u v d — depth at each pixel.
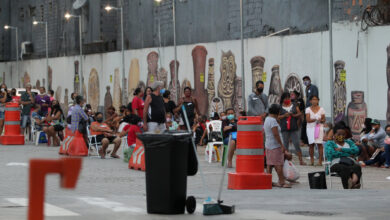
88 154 41.72
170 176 17.09
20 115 57.84
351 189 24.53
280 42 56.41
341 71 49.09
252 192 23.23
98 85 88.88
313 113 37.03
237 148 25.42
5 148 49.06
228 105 63.75
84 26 97.44
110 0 93.06
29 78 110.56
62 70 98.94
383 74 45.34
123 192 24.00
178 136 17.05
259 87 34.53
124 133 40.72
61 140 52.72
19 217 16.23
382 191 23.28
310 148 37.16
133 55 80.44
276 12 59.97
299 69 54.06
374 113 46.09
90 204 19.19
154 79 76.25
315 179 25.61
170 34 77.06
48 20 109.12
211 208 17.03
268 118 26.89
